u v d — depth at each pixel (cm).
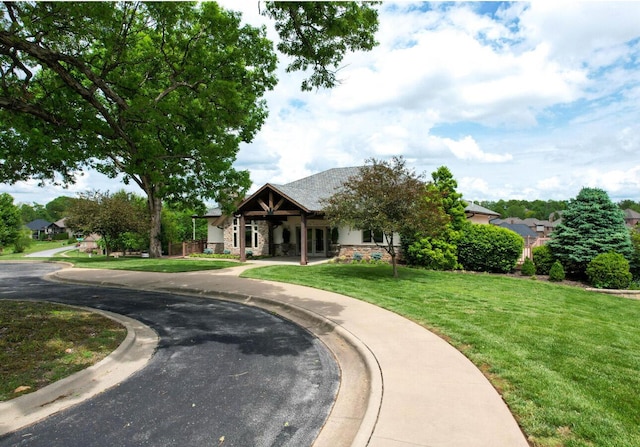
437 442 319
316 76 888
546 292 1281
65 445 344
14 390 439
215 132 1001
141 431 368
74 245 6019
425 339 628
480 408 381
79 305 985
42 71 1129
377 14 757
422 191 1298
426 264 1800
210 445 345
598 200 1691
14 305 903
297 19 761
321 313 822
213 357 585
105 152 988
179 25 938
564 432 336
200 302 1027
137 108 830
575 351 565
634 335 706
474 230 1766
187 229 3425
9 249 4778
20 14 739
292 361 568
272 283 1259
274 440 353
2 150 970
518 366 494
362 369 533
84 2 704
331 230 2227
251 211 2147
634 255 1606
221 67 969
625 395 417
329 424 383
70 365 523
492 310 853
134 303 1014
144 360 571
